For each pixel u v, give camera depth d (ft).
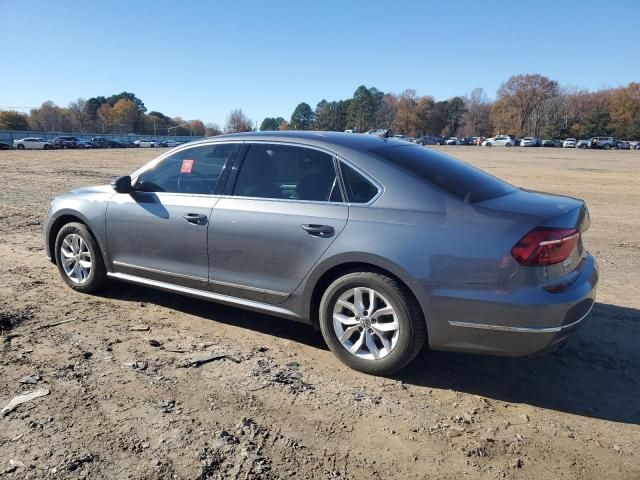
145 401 10.83
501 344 10.96
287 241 12.90
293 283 13.01
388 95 471.62
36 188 48.47
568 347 14.28
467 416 10.80
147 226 15.37
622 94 379.96
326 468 8.98
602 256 25.44
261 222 13.28
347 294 12.41
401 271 11.43
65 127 404.16
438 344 11.51
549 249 10.65
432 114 432.25
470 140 334.65
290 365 12.79
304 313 13.07
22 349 13.01
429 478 8.84
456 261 11.03
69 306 16.20
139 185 16.08
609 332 15.38
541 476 9.00
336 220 12.31
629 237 30.60
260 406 10.83
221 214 13.94
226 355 13.19
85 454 9.04
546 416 10.92
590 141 289.53
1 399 10.68
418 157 13.41
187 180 15.17
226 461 9.02
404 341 11.70
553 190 57.06
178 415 10.36
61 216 17.52
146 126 449.89
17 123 354.95
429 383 12.16
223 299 14.32
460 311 11.07
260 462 9.04
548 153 188.44
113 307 16.29
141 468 8.75
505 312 10.70
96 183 53.78
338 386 11.84
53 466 8.71
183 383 11.66
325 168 13.05
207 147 15.17
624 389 12.12
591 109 398.42
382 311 11.96
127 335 14.19
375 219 11.90
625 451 9.77
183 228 14.62
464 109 462.19
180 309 16.35
